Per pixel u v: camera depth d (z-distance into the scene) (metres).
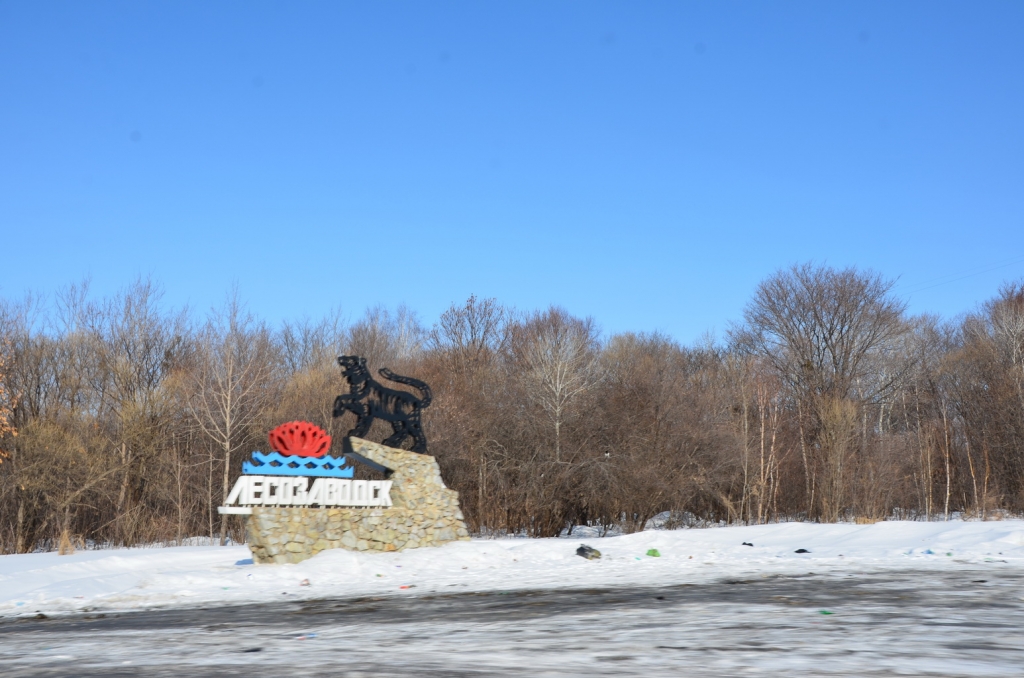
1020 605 14.20
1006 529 27.80
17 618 16.66
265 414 48.19
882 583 18.19
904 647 10.23
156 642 12.51
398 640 12.00
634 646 10.79
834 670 8.83
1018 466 51.53
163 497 45.69
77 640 13.03
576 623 13.26
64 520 42.28
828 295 58.81
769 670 8.90
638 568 23.73
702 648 10.48
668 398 47.31
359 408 28.75
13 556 30.52
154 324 52.34
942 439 55.00
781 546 28.89
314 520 26.36
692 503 49.25
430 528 28.69
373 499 27.83
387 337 62.19
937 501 54.25
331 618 15.02
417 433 30.00
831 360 59.84
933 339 66.44
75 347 48.81
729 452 47.12
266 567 24.09
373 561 25.48
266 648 11.56
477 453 47.47
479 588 19.69
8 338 44.59
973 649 10.05
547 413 49.12
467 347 63.69
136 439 45.19
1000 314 60.16
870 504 49.25
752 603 15.23
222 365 48.41
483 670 9.30
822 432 52.00
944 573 20.16
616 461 45.34
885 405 65.50
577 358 55.50
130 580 22.08
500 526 47.56
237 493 25.58
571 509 48.19
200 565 26.19
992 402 53.84
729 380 54.72
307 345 67.75
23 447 40.91
